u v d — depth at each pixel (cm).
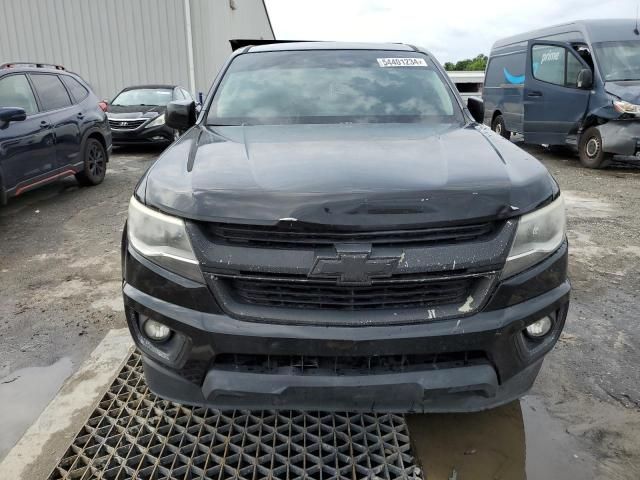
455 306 196
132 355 306
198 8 1620
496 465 227
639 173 878
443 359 201
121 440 239
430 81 347
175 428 247
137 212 210
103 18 1612
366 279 186
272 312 192
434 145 251
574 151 1151
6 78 594
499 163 222
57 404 266
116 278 427
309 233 186
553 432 247
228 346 193
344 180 199
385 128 292
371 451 232
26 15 1606
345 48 376
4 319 359
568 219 588
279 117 314
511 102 1147
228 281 195
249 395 196
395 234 188
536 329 212
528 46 1049
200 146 256
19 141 573
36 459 230
